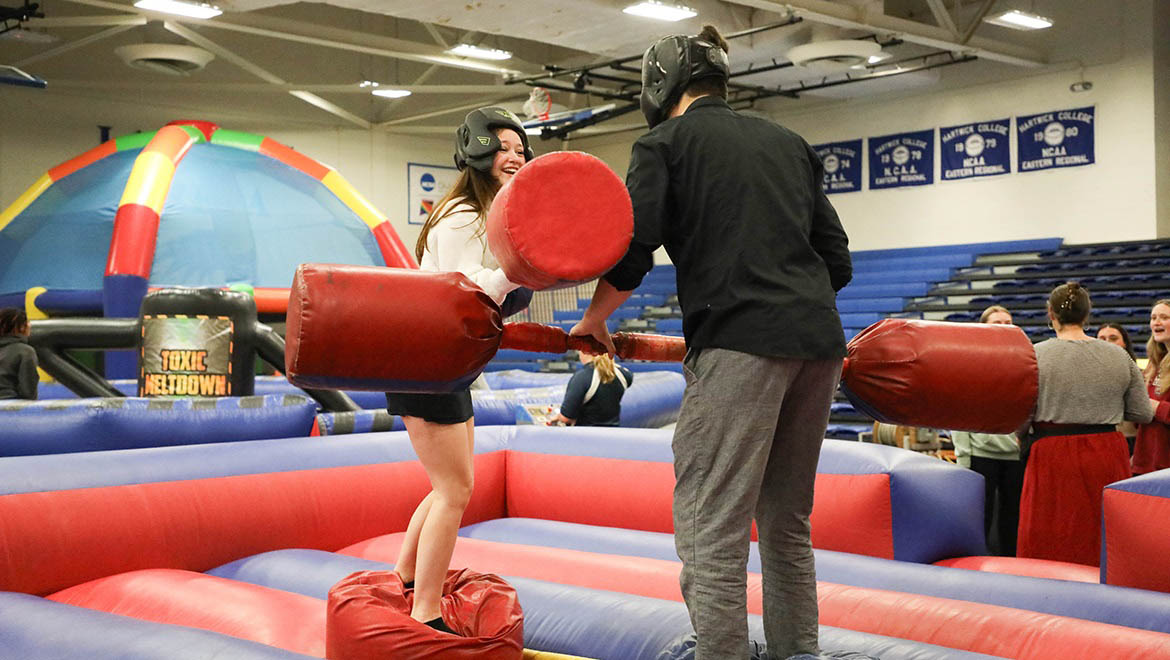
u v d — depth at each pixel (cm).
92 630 244
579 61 1677
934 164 1520
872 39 1331
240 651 226
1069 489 406
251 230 1139
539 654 285
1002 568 367
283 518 383
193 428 405
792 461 221
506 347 233
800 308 205
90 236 1105
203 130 1189
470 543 390
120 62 1523
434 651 248
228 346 470
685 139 215
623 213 201
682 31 1191
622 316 1673
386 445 431
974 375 247
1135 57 1340
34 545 316
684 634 263
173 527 350
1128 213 1348
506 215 197
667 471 423
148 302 468
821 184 234
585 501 444
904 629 284
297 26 1234
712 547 207
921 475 372
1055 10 1402
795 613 225
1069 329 427
